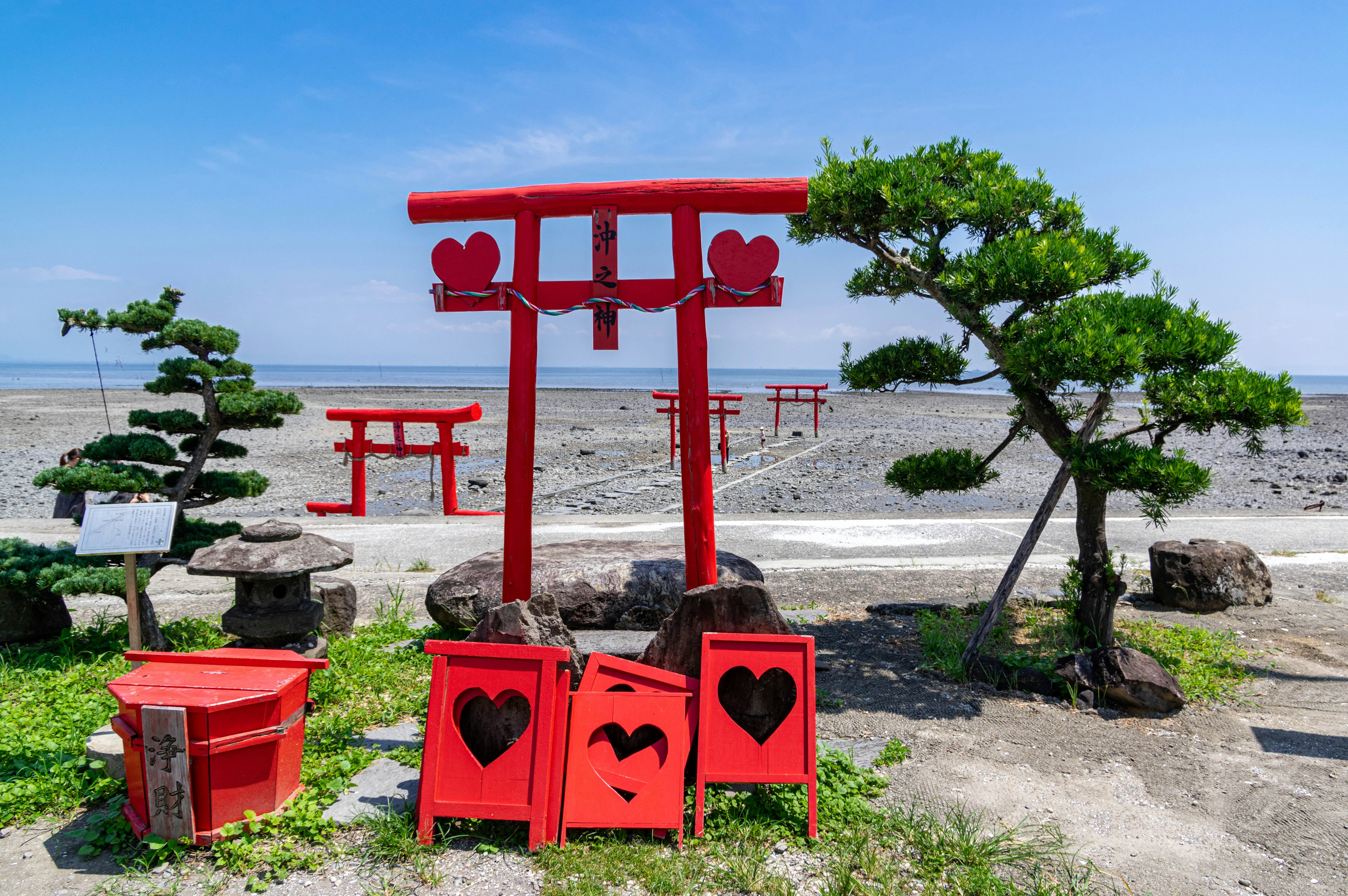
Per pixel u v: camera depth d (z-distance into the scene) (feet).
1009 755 16.40
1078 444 20.21
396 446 47.11
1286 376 18.44
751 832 13.19
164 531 18.69
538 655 13.24
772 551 38.27
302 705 13.98
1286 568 34.55
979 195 21.76
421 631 24.84
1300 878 12.10
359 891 11.73
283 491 64.90
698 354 19.58
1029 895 11.57
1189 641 23.58
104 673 19.86
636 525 44.11
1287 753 16.47
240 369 22.65
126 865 12.26
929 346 22.49
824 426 131.64
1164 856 12.71
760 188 19.40
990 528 44.04
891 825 13.48
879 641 24.16
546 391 274.98
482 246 19.70
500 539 40.78
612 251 19.70
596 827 13.12
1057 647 22.25
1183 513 49.85
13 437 102.89
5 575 20.39
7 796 13.76
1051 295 19.43
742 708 15.12
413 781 14.94
